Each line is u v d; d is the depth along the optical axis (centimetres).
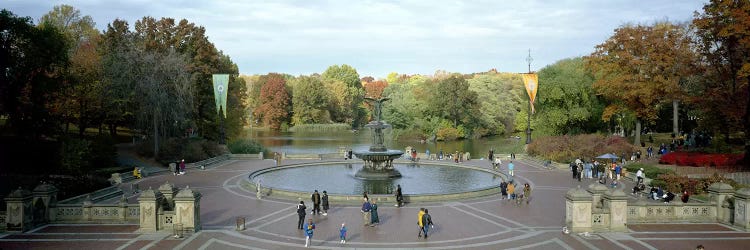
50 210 2883
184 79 6297
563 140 6550
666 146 6550
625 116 7919
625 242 2552
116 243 2489
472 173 5359
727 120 4953
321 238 2639
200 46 7538
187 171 5475
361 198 3628
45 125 5088
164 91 6038
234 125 8806
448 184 4547
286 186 4381
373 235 2705
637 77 6262
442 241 2584
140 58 5984
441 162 6297
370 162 5019
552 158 6200
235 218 3091
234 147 8012
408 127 12500
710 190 3045
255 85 18000
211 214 3209
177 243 2503
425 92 12850
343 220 3066
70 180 3794
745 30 4272
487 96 13162
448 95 11856
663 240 2586
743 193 2797
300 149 10269
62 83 5359
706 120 5428
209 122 8031
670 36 6112
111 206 2884
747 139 4600
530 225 2933
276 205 3512
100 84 5966
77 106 5994
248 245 2489
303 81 16350
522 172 5500
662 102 6806
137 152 6209
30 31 4797
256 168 5791
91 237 2594
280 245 2498
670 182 3944
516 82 15012
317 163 6034
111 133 7344
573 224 2733
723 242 2544
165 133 6269
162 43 7325
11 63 4688
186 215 2697
